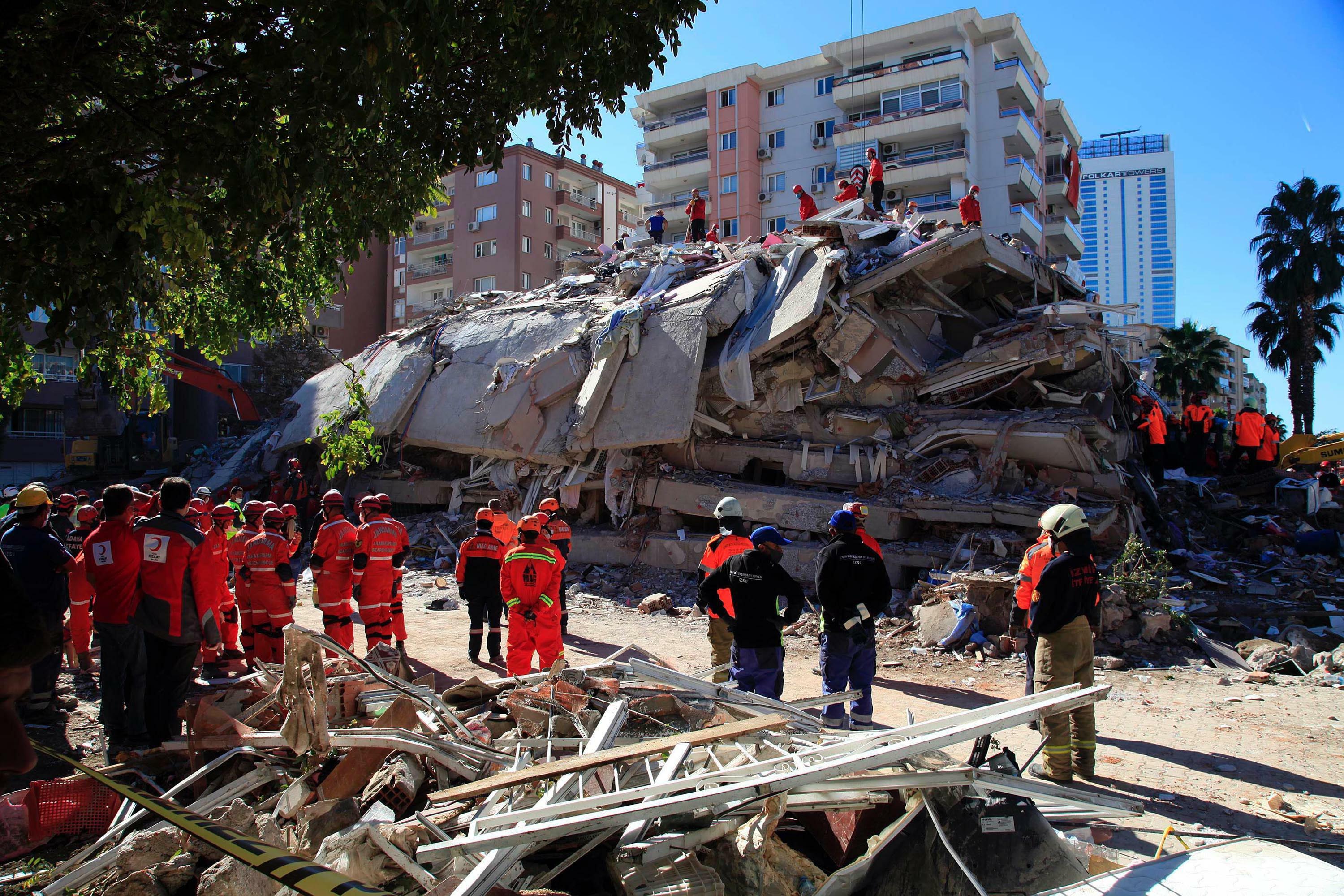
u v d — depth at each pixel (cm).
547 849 385
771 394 1500
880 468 1379
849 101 4172
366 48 426
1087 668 589
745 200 4409
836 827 437
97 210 443
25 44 457
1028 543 1202
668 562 1445
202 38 512
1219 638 1015
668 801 357
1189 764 613
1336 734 680
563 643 959
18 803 472
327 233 693
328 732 471
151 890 376
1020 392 1462
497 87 588
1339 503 1638
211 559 630
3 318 514
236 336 811
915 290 1574
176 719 606
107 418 2545
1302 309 3600
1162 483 1688
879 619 1132
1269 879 324
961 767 406
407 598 1375
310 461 2144
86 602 816
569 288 1992
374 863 372
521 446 1658
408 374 1916
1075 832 454
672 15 564
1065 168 4575
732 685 633
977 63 4047
